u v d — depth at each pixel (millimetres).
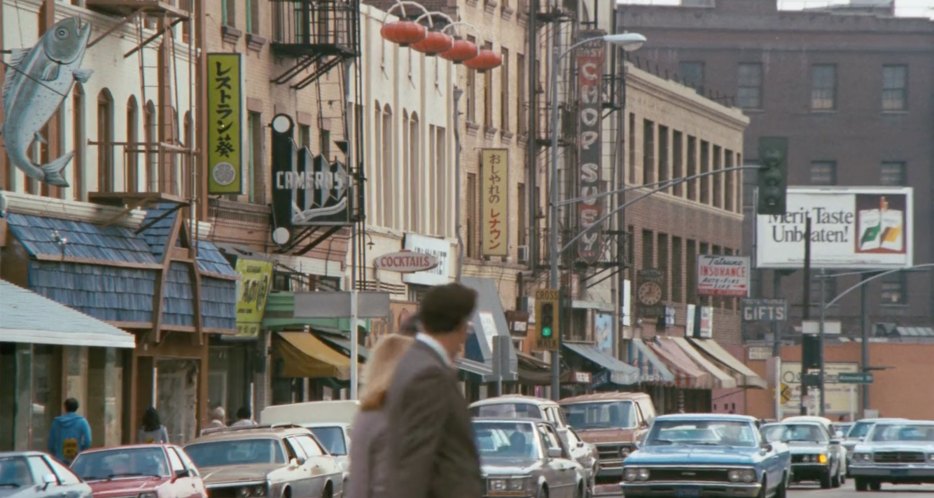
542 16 136500
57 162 63875
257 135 88688
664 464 66500
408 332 21469
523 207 135125
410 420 19672
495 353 94688
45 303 59656
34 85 62875
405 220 111438
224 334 81562
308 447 62969
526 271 134500
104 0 69438
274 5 91500
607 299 155000
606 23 160750
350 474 20781
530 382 125000
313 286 95188
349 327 88438
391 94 108250
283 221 88938
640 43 96750
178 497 52469
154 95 76000
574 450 71875
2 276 62938
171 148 71250
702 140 187875
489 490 57469
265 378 89000
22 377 64500
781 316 174625
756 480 66125
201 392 79812
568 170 141750
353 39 93250
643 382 161625
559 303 101562
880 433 95250
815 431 101250
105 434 71062
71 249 66312
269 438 60281
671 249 177375
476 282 122375
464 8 122062
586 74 142000
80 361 69500
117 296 69562
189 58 75562
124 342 59656
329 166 89000
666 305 171000
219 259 80812
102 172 71438
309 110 94938
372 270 103938
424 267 96688
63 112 67812
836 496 87750
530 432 61094
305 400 95312
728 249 197500
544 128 139125
